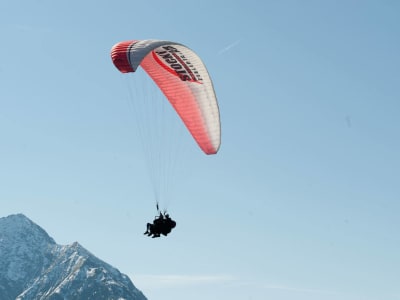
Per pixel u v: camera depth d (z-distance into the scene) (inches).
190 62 1871.3
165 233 1595.7
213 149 1987.0
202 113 1953.7
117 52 1708.9
